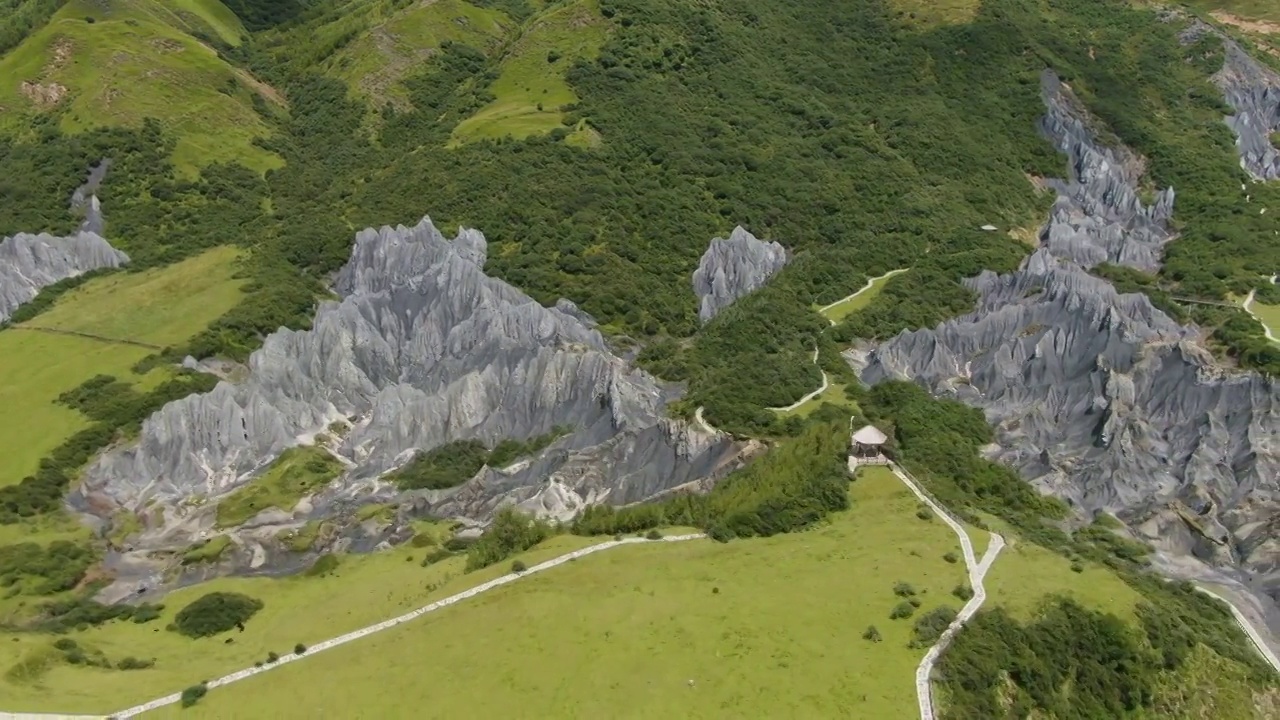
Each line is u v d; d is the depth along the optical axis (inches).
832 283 5349.4
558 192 5738.2
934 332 4692.4
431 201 5812.0
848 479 3410.4
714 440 3750.0
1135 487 3804.1
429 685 2431.1
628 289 5142.7
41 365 4744.1
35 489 3969.0
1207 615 3068.4
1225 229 5831.7
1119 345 4370.1
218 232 6072.8
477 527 3727.9
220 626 3134.8
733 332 4793.3
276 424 4311.0
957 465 3614.7
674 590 2716.5
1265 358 4192.9
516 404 4370.1
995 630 2549.2
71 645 2942.9
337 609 3048.7
